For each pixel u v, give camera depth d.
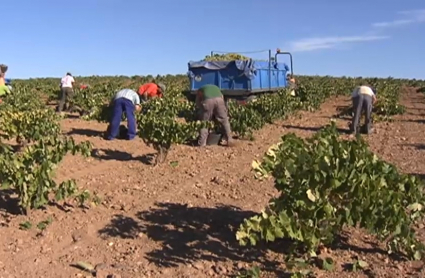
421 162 10.13
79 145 6.87
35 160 6.45
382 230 4.91
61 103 19.56
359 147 5.05
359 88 14.30
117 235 6.07
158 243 5.82
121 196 7.55
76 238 5.98
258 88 19.89
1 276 5.03
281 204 4.96
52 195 7.44
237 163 10.05
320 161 4.78
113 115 12.63
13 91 19.52
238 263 5.24
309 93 22.92
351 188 4.78
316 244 5.00
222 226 6.31
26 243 5.82
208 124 9.49
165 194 7.69
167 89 23.80
